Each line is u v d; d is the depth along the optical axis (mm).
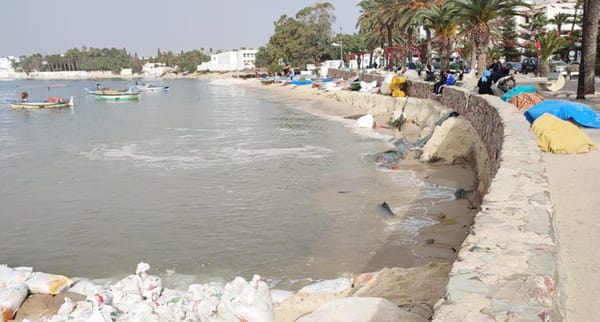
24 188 18297
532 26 71000
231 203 15297
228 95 77250
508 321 2973
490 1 28219
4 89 109375
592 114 13922
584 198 7539
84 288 9367
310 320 5328
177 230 13047
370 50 88625
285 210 14258
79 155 25188
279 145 26219
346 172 18703
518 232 4312
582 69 21094
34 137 32656
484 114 15453
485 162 14344
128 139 30359
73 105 59281
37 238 12906
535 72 46594
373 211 13523
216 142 28062
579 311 4184
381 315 5172
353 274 9820
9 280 9133
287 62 121375
